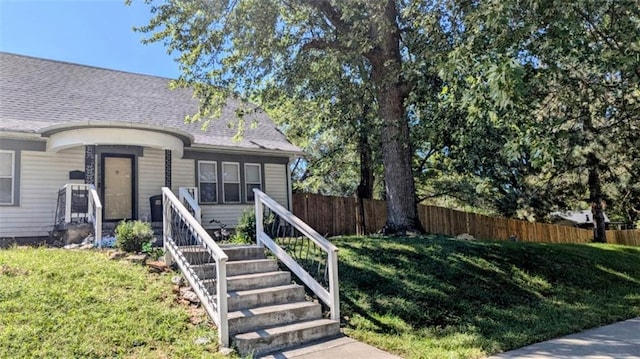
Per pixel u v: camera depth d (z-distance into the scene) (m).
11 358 4.15
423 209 17.09
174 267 7.07
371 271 7.81
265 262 6.98
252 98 12.36
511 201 20.45
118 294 5.80
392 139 10.97
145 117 13.80
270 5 10.33
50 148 10.95
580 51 6.41
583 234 23.56
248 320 5.46
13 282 5.68
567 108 7.98
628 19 5.77
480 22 5.87
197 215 9.35
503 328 6.28
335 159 21.72
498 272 8.73
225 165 14.69
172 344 4.88
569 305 7.82
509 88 4.51
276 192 15.66
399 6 10.41
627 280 10.64
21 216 10.77
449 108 9.56
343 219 16.36
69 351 4.39
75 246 8.54
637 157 13.01
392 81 10.16
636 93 8.20
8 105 11.45
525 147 6.84
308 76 11.66
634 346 5.55
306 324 5.71
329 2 10.26
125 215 12.05
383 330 6.00
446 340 5.69
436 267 8.29
